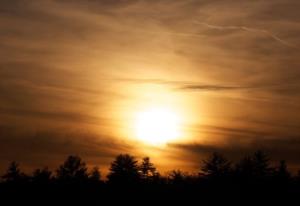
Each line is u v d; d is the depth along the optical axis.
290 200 61.69
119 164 72.00
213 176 66.88
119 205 65.31
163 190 66.81
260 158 66.75
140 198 65.88
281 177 65.06
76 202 67.25
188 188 65.94
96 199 67.12
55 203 67.75
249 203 61.94
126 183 69.75
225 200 62.88
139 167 72.06
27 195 69.81
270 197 62.28
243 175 65.56
